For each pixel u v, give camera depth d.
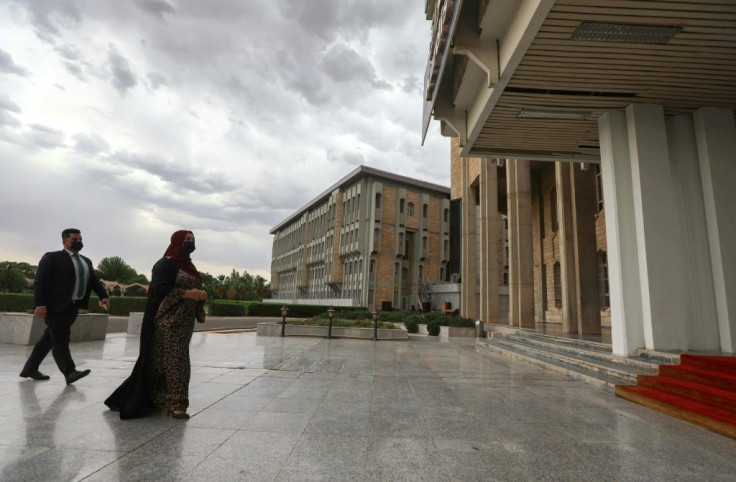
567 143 10.60
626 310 7.79
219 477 2.71
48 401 4.50
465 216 26.02
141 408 4.06
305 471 2.88
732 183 7.87
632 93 7.88
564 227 14.75
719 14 5.67
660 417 4.77
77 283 5.49
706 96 7.81
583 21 5.92
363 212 45.34
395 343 14.11
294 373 7.15
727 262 7.58
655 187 7.86
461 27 7.50
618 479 2.93
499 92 7.78
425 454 3.32
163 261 4.26
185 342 4.26
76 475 2.63
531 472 3.01
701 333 7.65
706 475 3.04
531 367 8.95
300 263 63.12
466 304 24.98
